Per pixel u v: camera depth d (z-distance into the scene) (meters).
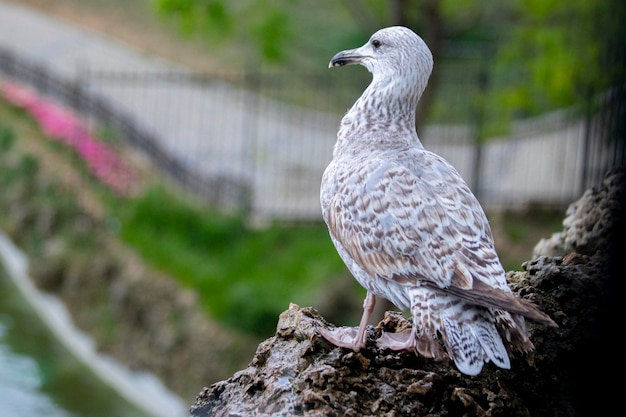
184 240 18.89
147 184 20.81
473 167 20.45
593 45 13.01
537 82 15.56
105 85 28.19
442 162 5.57
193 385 15.96
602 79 10.35
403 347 5.63
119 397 16.06
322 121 26.81
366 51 6.12
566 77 14.37
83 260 18.95
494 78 23.47
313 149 24.59
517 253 17.59
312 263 17.83
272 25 16.89
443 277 5.12
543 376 5.81
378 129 5.93
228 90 28.58
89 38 32.28
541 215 18.89
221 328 16.44
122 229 19.14
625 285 5.75
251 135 25.22
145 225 19.20
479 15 16.19
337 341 5.57
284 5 17.69
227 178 21.58
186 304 17.00
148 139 22.28
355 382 5.40
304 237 19.03
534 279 6.18
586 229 6.63
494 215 18.98
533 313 4.84
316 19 28.70
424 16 15.61
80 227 19.61
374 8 17.05
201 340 16.36
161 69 30.00
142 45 31.92
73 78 28.28
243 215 19.48
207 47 31.62
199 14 16.20
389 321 6.01
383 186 5.41
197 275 17.64
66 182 20.69
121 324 17.55
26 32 32.38
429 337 5.15
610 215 6.27
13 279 19.66
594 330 5.85
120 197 20.25
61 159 21.55
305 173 22.91
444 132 24.41
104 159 21.11
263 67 28.92
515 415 5.55
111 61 30.34
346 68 28.53
